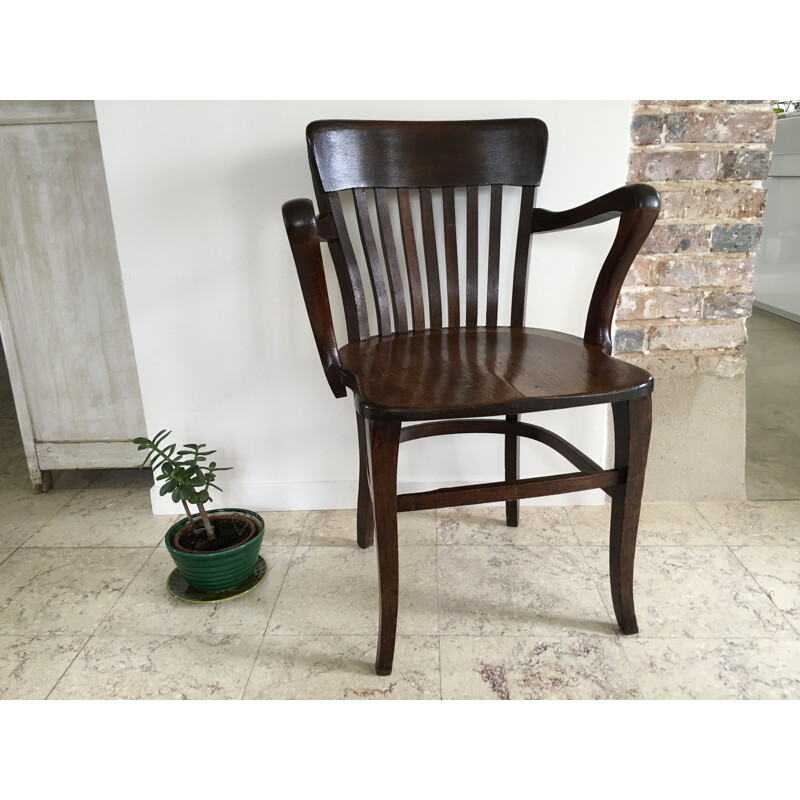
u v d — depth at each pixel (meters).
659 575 1.24
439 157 1.20
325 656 1.06
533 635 1.09
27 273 1.47
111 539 1.42
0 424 2.13
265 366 1.43
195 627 1.14
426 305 1.41
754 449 1.77
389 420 0.85
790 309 3.10
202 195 1.32
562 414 1.46
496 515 1.48
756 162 1.32
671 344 1.43
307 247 0.89
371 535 1.36
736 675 1.00
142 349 1.41
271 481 1.51
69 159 1.39
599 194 1.33
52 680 1.02
